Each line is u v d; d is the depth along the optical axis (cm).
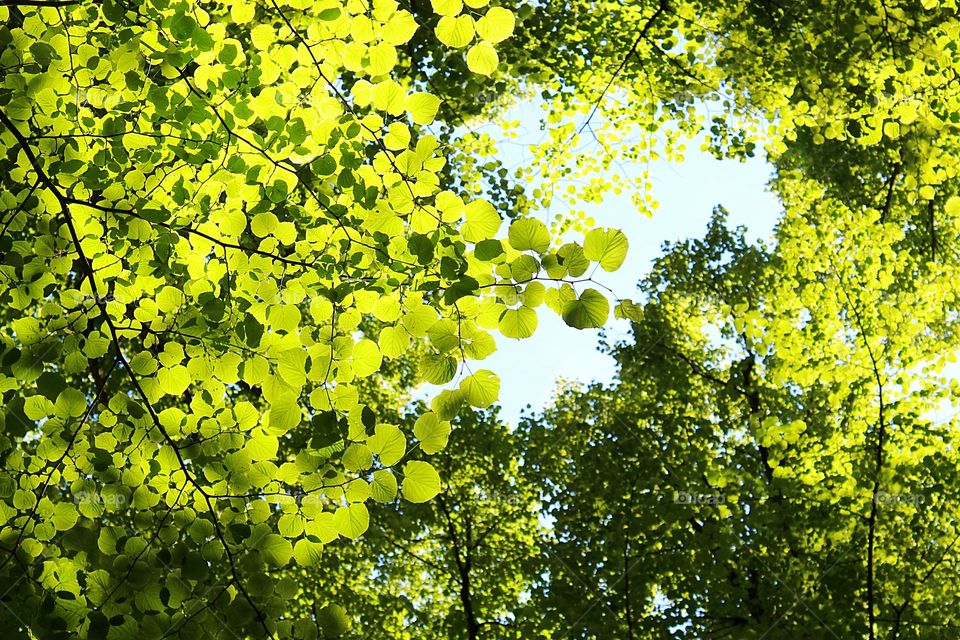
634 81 821
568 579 800
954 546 722
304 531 295
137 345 692
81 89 323
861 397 791
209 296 309
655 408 977
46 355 314
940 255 902
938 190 907
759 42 765
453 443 955
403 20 267
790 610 695
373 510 893
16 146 317
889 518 730
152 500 327
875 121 702
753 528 755
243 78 306
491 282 259
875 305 791
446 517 914
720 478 764
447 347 265
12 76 309
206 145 314
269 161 318
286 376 289
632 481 854
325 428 281
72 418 316
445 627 871
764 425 743
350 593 870
